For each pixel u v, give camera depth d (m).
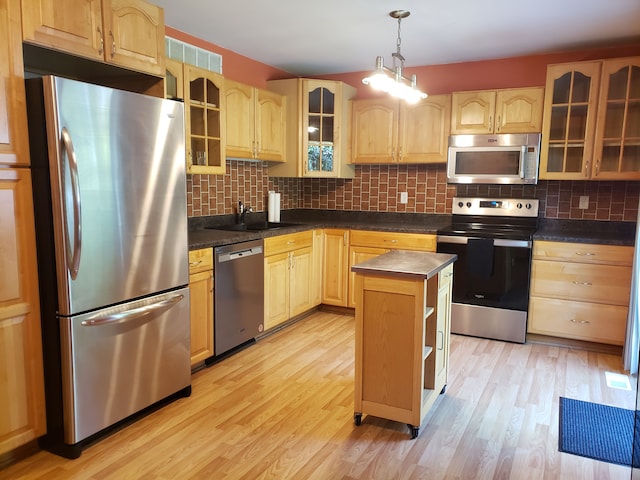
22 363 2.09
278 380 3.03
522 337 3.77
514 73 4.15
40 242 2.11
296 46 3.88
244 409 2.65
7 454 2.12
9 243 2.00
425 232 4.04
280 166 4.52
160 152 2.49
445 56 4.14
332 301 4.53
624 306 3.47
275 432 2.41
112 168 2.23
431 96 4.22
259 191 4.51
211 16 3.18
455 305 3.96
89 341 2.19
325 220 4.99
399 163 4.50
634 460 2.02
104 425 2.29
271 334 3.92
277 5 2.96
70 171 2.02
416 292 2.28
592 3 2.86
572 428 2.46
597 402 2.76
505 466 2.13
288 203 5.01
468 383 3.01
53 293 2.11
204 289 3.09
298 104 4.36
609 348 3.58
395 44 3.79
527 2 2.86
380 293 2.37
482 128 4.03
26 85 2.03
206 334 3.14
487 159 4.02
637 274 3.18
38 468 2.09
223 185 4.07
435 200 4.57
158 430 2.42
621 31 3.40
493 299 3.82
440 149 4.25
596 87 3.59
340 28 3.41
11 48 1.95
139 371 2.46
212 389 2.90
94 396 2.23
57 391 2.16
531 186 4.17
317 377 3.08
